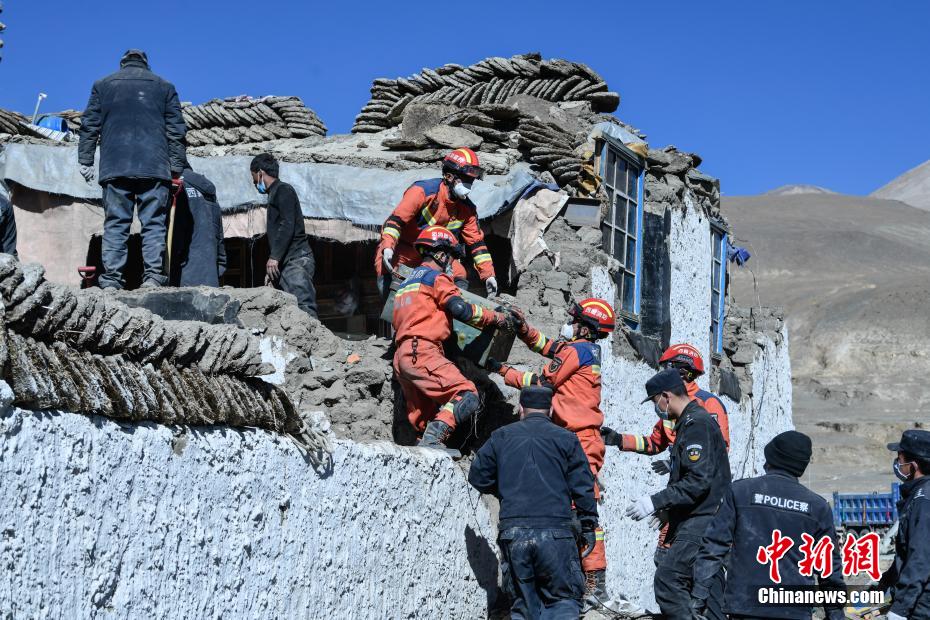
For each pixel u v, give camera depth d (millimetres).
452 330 7703
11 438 3449
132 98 8367
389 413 8141
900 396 42469
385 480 6363
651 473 12320
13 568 3424
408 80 13086
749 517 5648
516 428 6488
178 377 4605
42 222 10961
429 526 6949
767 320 19547
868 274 62312
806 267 66750
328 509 5672
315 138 13102
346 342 8312
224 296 7832
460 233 8367
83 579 3771
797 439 5758
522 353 8992
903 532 6188
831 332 50281
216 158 11344
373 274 12125
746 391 17438
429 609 6852
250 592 4887
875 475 31750
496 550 8133
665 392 6871
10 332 3631
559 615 6207
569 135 11320
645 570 11914
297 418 5453
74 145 11438
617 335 11492
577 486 6406
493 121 11297
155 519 4230
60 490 3680
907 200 118750
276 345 7867
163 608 4234
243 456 4914
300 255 8891
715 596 6535
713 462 6637
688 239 14703
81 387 3846
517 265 9992
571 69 12156
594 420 7781
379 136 12906
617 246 11984
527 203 10109
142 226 8492
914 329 48719
